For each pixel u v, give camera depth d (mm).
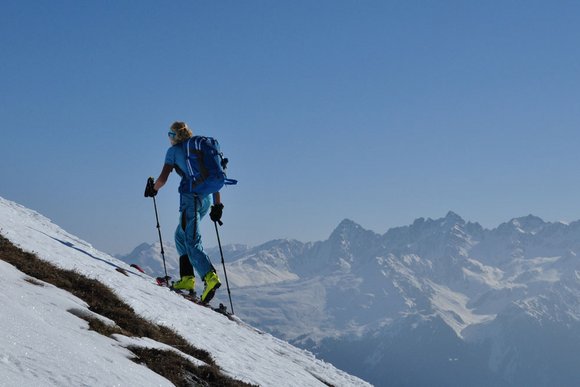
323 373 16250
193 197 14703
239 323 16375
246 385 9359
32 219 17844
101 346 7305
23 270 9547
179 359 8680
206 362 10094
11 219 14812
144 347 8336
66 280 10055
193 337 11594
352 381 17125
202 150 14617
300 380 13008
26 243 12266
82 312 8266
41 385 5125
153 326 10188
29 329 6285
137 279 14320
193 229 14945
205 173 14531
